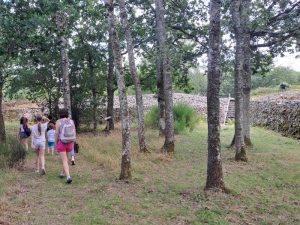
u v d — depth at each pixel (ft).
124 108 30.19
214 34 26.61
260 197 27.20
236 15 41.70
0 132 51.29
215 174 27.35
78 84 66.49
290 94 101.96
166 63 43.98
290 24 46.57
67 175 29.25
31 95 72.84
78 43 66.03
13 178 29.94
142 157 40.11
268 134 72.18
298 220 22.82
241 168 36.55
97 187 27.81
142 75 71.56
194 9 54.95
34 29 39.99
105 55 67.67
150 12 59.47
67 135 29.63
